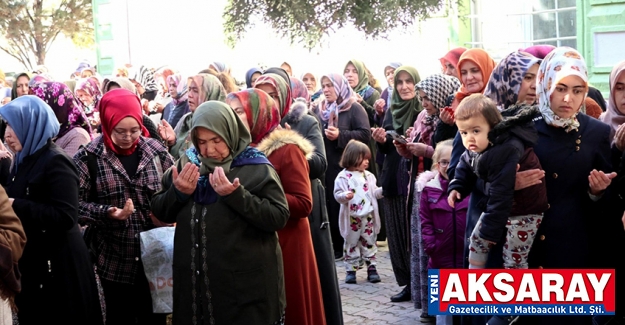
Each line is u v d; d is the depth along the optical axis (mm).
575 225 3764
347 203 6926
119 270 4457
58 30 25328
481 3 11539
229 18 13430
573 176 3746
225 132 3689
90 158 4465
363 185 6969
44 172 4102
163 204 3816
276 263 3754
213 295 3611
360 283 6969
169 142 5836
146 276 4406
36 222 4000
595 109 5176
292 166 4070
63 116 5105
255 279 3635
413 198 5801
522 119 3686
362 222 6922
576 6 9688
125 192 4477
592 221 3844
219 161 3732
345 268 7539
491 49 11477
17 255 3648
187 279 3672
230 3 13445
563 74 3672
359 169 7004
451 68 6621
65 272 4141
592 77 9312
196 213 3676
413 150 5750
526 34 10953
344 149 7410
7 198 3703
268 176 3736
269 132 4344
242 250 3619
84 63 13156
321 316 4250
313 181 4797
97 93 8891
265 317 3654
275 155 4094
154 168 4555
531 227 3730
